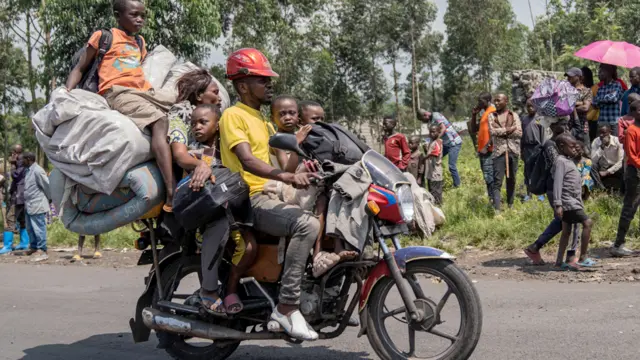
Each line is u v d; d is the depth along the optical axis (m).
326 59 42.81
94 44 5.40
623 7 22.56
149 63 5.77
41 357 5.66
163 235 5.26
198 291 5.12
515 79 15.16
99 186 4.80
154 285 5.37
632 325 5.61
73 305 7.77
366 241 4.53
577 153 8.05
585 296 6.74
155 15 20.80
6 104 27.83
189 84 5.21
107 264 10.85
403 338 5.47
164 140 4.83
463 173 15.85
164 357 5.58
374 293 4.76
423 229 4.71
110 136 4.73
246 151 4.55
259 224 4.63
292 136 4.24
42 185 12.13
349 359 5.27
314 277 4.60
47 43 23.58
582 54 11.89
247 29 32.00
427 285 5.15
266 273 4.72
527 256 8.92
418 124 57.12
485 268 8.49
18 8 23.80
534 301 6.68
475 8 56.62
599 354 4.92
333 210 4.48
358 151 4.61
